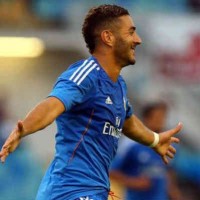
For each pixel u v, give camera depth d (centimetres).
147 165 3117
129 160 3117
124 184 3108
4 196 4950
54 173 1747
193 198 5259
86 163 1739
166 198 3156
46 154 5697
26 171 5109
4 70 6112
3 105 5997
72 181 1725
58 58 6194
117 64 1811
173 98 5700
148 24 5803
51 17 6134
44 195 1744
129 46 1803
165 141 2064
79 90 1695
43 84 6169
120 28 1797
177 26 5800
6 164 5003
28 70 6153
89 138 1747
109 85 1772
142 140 2036
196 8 6088
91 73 1741
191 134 5666
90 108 1741
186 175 5344
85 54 6025
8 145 1540
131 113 1970
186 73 5738
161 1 6059
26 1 6197
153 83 5741
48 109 1620
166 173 3142
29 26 6066
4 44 6003
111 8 1808
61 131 1759
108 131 1769
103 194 1755
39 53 6128
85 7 6100
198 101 5728
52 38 6019
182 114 5700
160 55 5762
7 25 6047
